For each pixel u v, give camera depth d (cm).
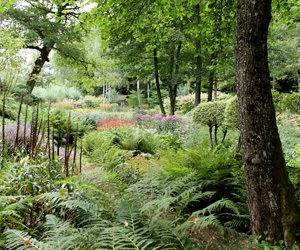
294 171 274
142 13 371
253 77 180
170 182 260
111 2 316
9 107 620
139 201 214
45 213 199
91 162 453
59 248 130
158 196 221
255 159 181
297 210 178
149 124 1087
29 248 128
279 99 431
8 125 435
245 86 183
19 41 743
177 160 306
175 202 236
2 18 1180
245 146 187
